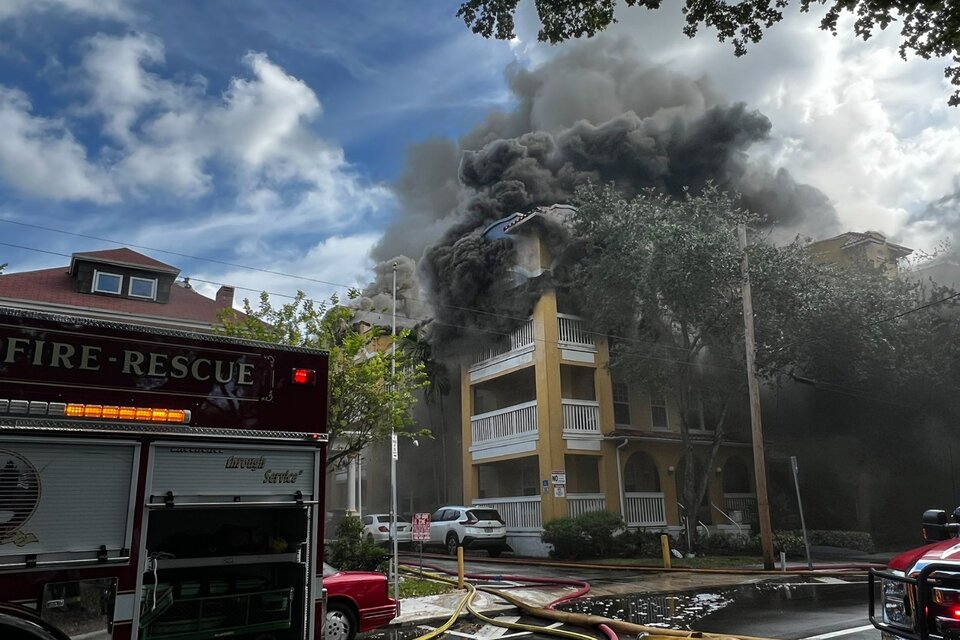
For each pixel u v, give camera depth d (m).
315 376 5.33
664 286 19.25
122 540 4.29
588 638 8.11
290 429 5.14
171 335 4.77
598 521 18.58
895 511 25.91
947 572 3.64
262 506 4.94
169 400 4.66
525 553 20.25
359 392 11.09
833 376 22.69
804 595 11.40
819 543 22.05
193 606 4.92
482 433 23.06
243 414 4.95
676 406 24.00
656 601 11.13
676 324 21.81
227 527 5.19
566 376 21.83
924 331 22.39
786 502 24.31
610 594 11.80
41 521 4.05
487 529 19.12
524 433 21.06
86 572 4.13
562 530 18.38
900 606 4.05
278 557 5.22
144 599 4.57
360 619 7.66
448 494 28.81
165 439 4.59
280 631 5.15
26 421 4.11
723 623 8.84
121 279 20.47
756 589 12.49
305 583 5.14
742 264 17.38
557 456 19.95
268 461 5.04
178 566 4.84
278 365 5.20
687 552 19.05
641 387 21.02
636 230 19.94
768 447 24.97
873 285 22.39
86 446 4.30
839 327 21.05
